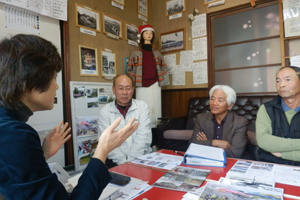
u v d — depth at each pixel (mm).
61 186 522
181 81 3461
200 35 3256
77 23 2436
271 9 2697
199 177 863
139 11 3457
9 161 452
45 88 573
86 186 540
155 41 3764
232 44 3008
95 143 2586
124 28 3158
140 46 3107
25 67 524
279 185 770
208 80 3170
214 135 1689
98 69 2695
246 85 2922
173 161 1119
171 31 3547
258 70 2824
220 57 3121
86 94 2504
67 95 2299
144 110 1932
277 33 2670
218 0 3055
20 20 1941
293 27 2486
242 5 2861
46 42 606
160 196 707
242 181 799
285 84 1365
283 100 1465
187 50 3398
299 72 1360
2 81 525
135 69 2967
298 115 1372
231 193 688
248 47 2891
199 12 3266
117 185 806
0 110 538
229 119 1643
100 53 2736
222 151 1154
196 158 1057
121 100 1832
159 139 2535
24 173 454
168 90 3578
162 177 873
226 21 3047
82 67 2492
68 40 2328
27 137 482
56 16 2188
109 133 664
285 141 1313
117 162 1647
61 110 2271
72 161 2336
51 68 578
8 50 535
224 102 1608
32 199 457
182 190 742
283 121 1424
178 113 3488
